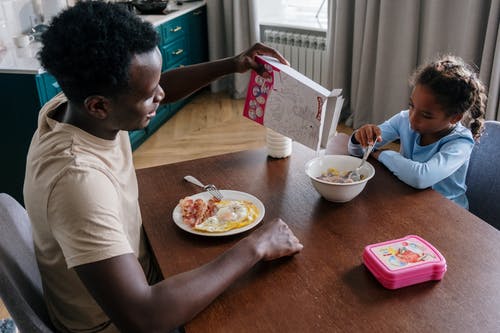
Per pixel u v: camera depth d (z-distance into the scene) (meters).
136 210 1.07
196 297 0.82
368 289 0.90
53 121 0.91
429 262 0.90
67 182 0.78
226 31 4.36
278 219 1.03
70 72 0.75
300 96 1.16
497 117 2.87
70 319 1.02
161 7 3.67
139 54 0.78
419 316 0.83
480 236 1.04
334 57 3.60
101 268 0.77
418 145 1.55
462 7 2.88
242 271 0.90
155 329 0.79
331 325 0.81
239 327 0.82
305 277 0.93
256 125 3.81
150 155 3.35
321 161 1.31
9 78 2.37
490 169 1.40
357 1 3.29
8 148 2.53
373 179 1.32
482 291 0.88
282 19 4.29
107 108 0.81
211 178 1.34
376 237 1.05
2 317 1.81
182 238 1.07
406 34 3.13
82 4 0.79
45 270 0.98
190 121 3.95
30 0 3.04
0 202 1.06
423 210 1.16
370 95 3.52
